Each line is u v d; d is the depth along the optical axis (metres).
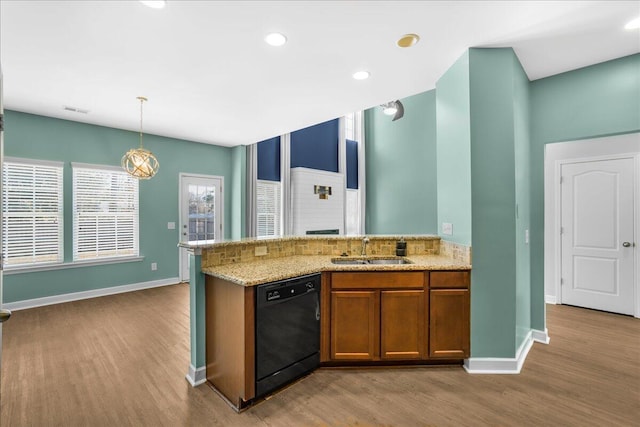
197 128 4.78
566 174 4.23
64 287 4.32
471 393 2.22
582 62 2.78
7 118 3.87
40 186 4.11
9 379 2.37
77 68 2.80
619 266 3.87
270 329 2.14
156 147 5.18
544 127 3.06
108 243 4.70
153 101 3.62
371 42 2.43
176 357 2.73
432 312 2.54
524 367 2.58
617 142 3.87
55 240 4.23
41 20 2.10
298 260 2.85
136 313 3.85
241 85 3.19
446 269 2.54
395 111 5.20
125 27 2.20
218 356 2.26
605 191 3.95
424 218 6.44
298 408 2.06
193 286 2.38
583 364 2.62
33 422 1.90
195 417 1.97
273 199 6.50
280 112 4.02
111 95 3.43
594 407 2.05
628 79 2.67
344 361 2.58
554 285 4.33
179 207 5.44
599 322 3.59
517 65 2.69
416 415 1.99
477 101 2.54
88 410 2.02
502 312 2.53
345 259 2.98
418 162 6.53
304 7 2.01
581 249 4.12
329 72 2.92
